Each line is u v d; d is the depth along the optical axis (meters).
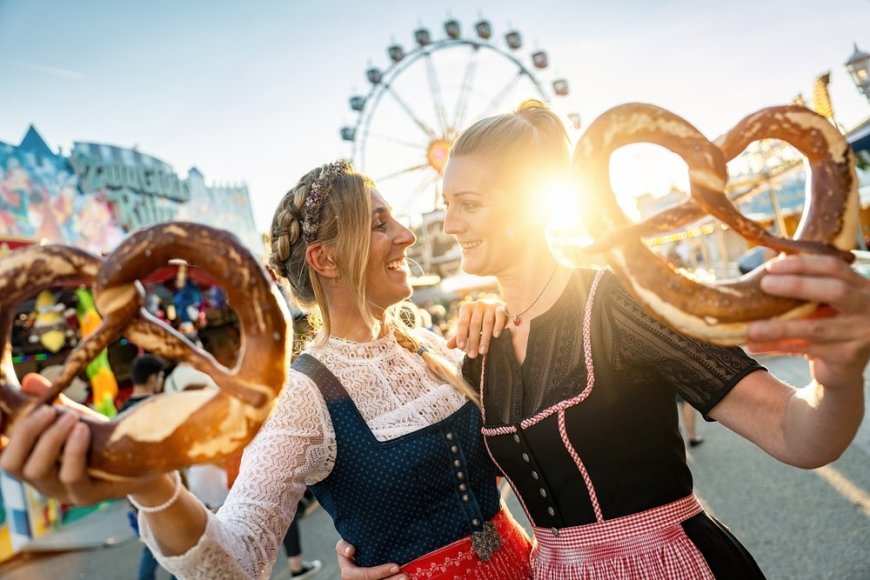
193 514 0.99
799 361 8.04
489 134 1.36
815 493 3.76
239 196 10.41
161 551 0.99
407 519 1.44
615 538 1.24
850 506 3.46
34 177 6.46
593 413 1.24
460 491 1.48
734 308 0.87
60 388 0.84
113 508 7.00
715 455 4.96
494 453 1.41
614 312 1.27
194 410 0.86
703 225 12.77
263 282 0.89
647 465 1.25
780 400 1.11
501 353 1.43
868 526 3.18
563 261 1.44
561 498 1.30
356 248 1.54
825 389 0.91
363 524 1.46
